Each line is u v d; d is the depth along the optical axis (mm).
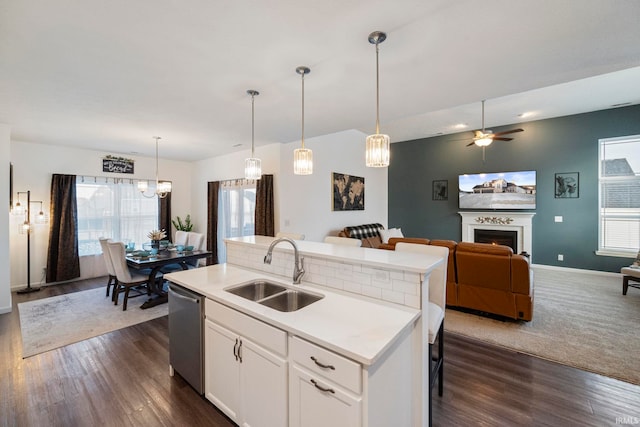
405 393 1508
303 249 2191
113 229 5469
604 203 5332
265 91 2566
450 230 6988
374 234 6586
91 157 5207
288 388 1450
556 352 2609
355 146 6613
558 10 1494
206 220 6324
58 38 1736
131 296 3924
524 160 5980
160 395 2088
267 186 4805
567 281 4836
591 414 1867
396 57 1984
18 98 2693
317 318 1485
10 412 1911
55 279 4770
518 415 1866
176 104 2889
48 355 2635
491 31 1688
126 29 1656
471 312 3555
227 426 1792
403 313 1541
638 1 1419
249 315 1635
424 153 7324
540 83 2426
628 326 3117
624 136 5047
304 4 1450
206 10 1493
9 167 3568
